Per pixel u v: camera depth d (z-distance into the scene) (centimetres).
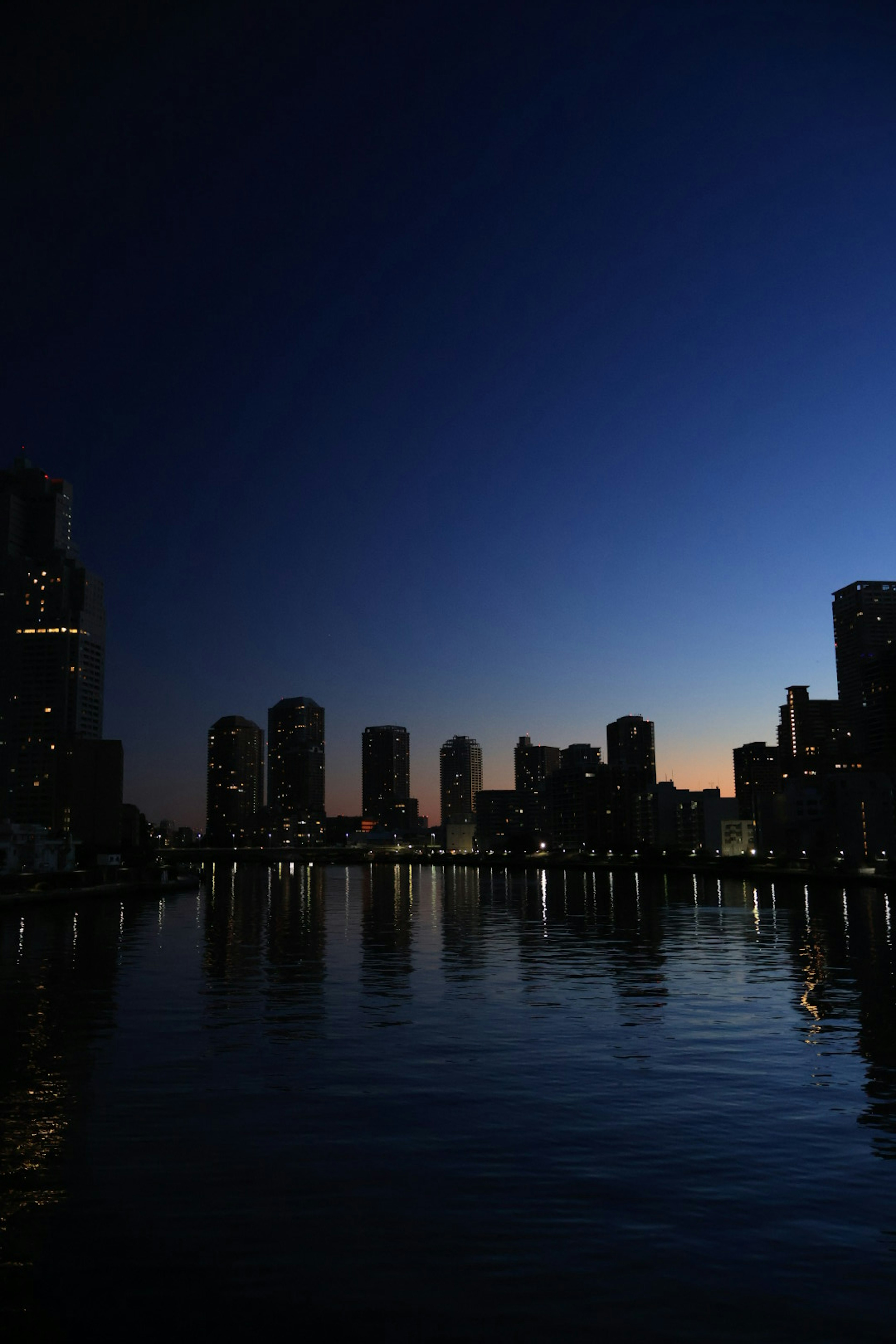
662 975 5912
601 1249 1858
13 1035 3997
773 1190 2158
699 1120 2691
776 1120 2688
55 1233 1941
